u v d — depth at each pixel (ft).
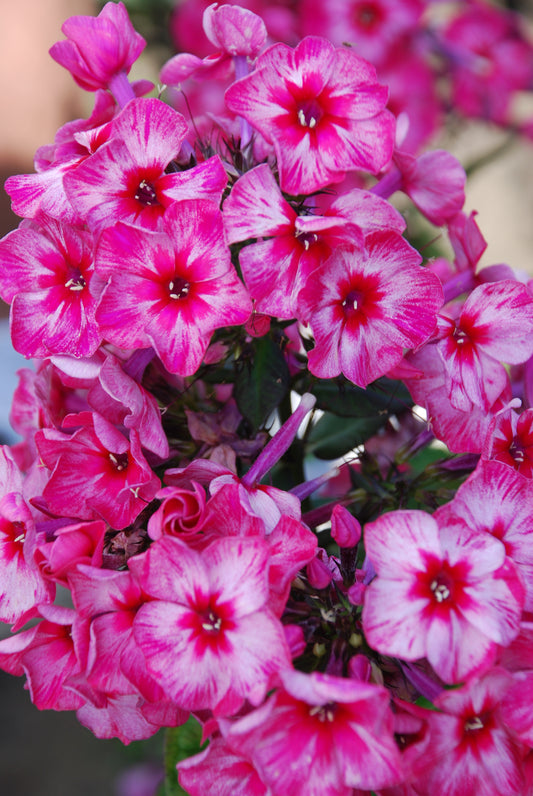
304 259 0.85
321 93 0.86
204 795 0.80
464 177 0.96
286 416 0.99
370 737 0.78
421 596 0.80
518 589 0.80
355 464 1.03
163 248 0.84
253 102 0.85
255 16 0.94
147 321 0.85
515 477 0.83
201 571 0.81
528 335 0.91
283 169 0.84
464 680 0.79
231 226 0.83
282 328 0.94
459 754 0.80
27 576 0.86
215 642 0.80
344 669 0.82
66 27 0.93
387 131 0.86
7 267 0.89
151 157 0.86
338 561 0.88
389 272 0.85
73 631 0.82
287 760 0.78
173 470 0.85
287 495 0.87
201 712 0.84
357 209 0.85
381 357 0.87
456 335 0.91
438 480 0.97
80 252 0.88
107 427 0.85
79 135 0.91
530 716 0.80
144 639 0.80
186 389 0.95
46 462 0.87
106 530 0.87
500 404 0.92
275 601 0.81
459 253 0.99
